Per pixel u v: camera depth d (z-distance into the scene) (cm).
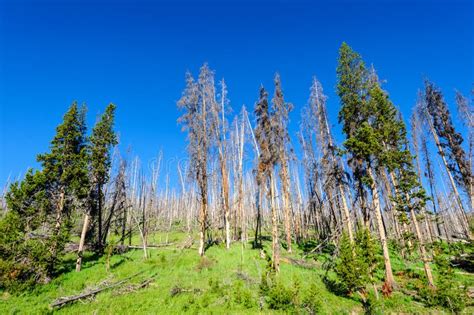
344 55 2339
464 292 1498
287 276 1961
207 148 2886
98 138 2597
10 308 1412
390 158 2022
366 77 2309
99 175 2586
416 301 1588
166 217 6197
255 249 2903
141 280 1856
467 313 1394
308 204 3959
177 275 1956
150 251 2872
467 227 3070
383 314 1414
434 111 3020
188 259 2367
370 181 2077
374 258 1639
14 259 1806
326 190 2942
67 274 1967
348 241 1734
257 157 2802
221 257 2478
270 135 2428
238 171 3625
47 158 2230
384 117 2166
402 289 1800
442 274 1565
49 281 1809
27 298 1555
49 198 2175
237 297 1498
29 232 2050
